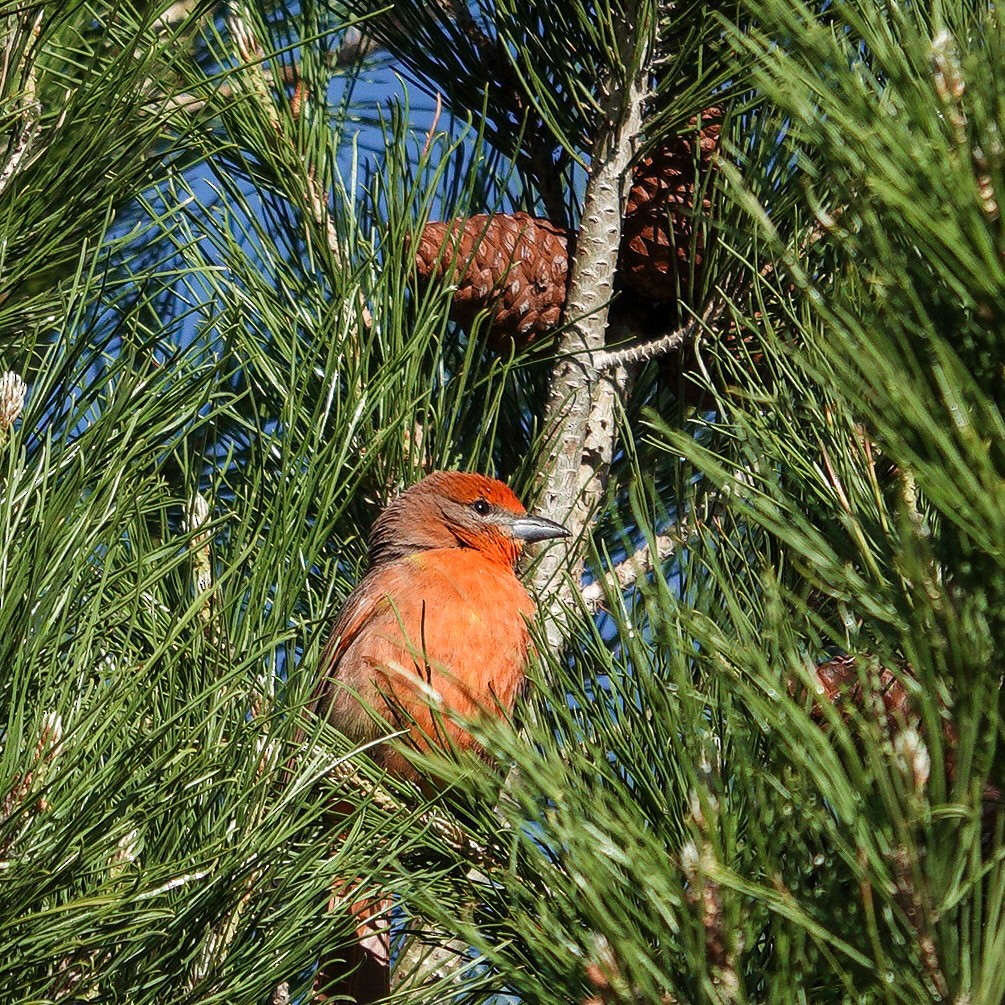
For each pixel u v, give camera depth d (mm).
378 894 4930
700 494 5973
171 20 7891
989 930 3561
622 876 4184
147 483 5160
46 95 6375
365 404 6703
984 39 3627
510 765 4574
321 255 7617
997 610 3650
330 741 5676
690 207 7891
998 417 3496
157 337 5484
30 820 4312
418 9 8266
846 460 4812
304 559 5902
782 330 7023
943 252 3480
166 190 7715
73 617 4762
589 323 7762
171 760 4570
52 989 4332
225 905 4543
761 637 4254
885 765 3715
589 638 5480
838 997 3852
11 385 4961
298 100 7852
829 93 3553
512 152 8461
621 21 7676
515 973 4203
